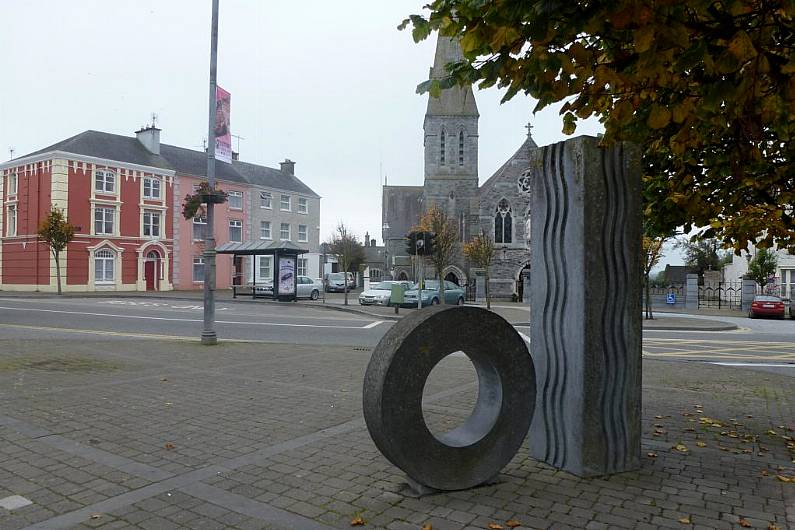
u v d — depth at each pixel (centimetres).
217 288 4834
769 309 2917
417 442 432
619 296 497
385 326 2048
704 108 348
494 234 4831
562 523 396
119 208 4088
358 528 385
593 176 482
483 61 406
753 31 346
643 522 398
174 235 4484
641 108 456
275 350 1288
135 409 704
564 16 339
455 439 475
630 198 503
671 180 617
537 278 529
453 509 418
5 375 901
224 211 4925
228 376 944
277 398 783
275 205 5434
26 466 496
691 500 438
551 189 511
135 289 4184
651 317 2712
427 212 4975
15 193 4012
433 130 5288
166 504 421
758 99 390
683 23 325
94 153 3972
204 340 1349
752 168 564
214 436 597
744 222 556
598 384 487
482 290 4328
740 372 1114
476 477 459
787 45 372
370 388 431
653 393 887
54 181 3753
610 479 483
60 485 455
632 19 308
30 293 3672
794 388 941
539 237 524
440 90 432
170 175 4441
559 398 508
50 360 1058
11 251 4022
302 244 5753
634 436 505
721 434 636
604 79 370
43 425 622
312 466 509
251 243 3466
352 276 6838
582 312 482
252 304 3122
